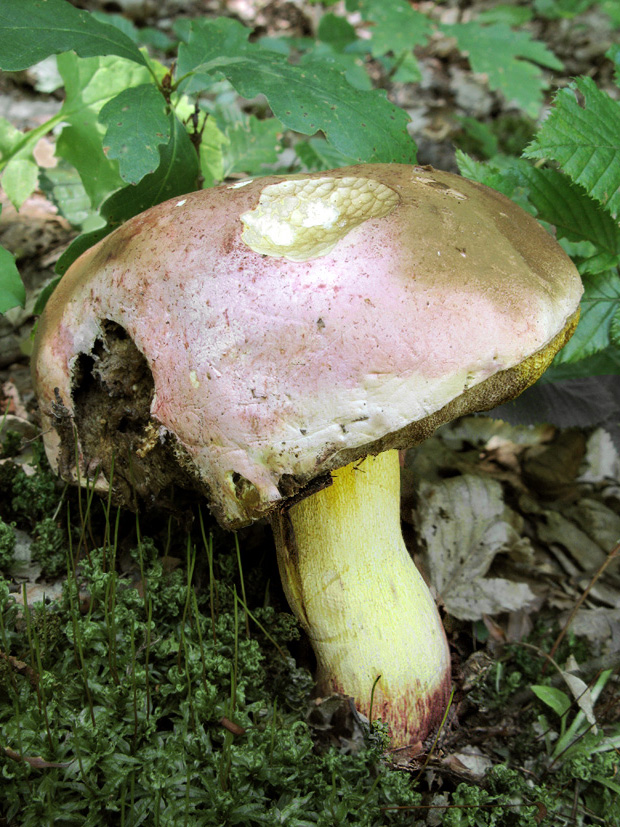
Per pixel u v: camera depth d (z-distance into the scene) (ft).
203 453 0.58
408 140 0.76
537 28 1.99
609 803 0.69
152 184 0.79
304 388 0.55
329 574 0.67
